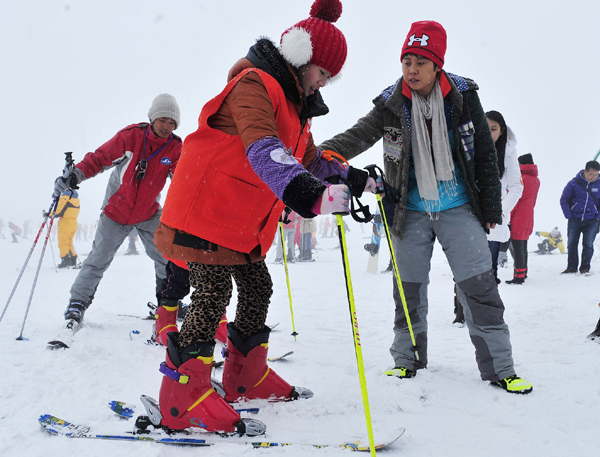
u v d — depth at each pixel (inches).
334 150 99.7
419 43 92.7
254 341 83.6
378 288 261.9
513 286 246.2
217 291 73.3
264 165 57.9
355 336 55.6
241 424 70.0
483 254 96.9
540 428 72.2
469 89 96.2
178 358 70.9
